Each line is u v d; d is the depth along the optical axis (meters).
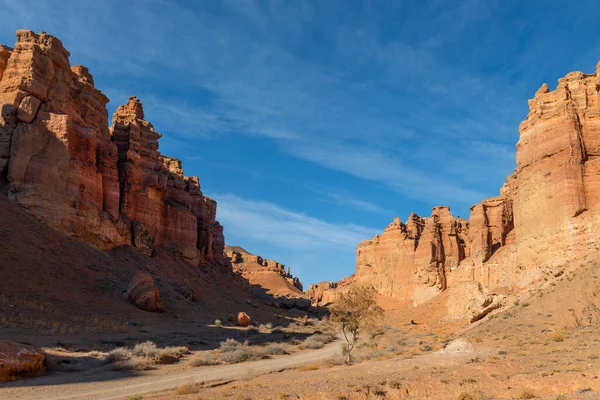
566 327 32.91
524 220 53.62
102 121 73.25
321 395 18.64
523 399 15.15
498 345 30.62
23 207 55.03
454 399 16.75
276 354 41.84
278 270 193.38
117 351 31.64
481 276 72.25
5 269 44.25
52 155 58.31
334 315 34.47
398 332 62.31
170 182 97.62
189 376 27.84
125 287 55.19
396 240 126.31
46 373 26.23
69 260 53.44
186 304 66.25
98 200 65.50
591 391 14.72
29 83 58.78
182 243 90.81
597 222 44.50
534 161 52.91
